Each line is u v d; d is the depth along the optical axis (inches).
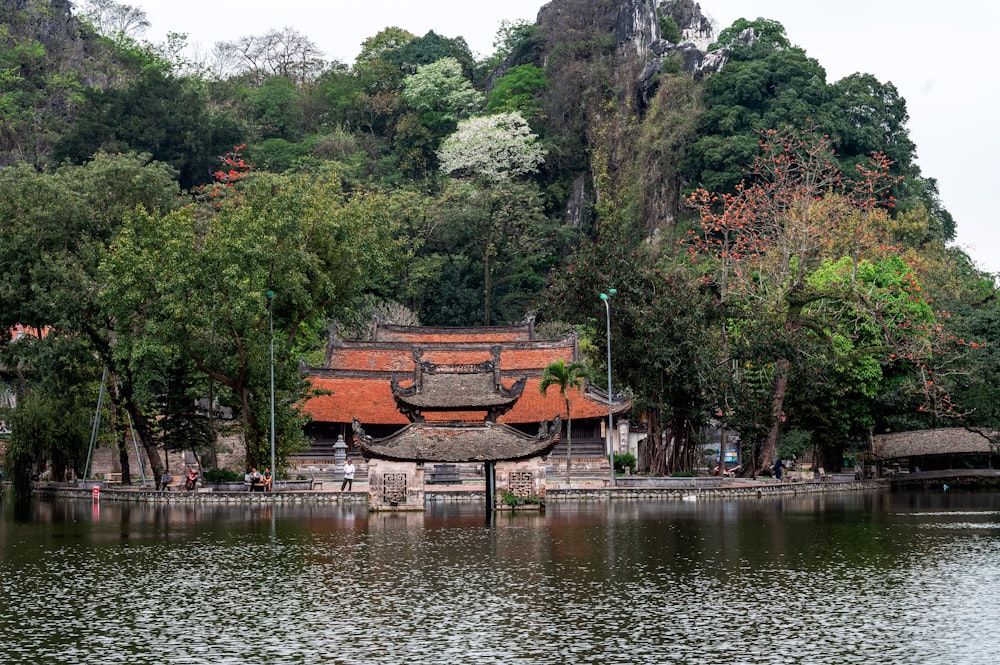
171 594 1895.9
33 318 3725.4
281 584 1974.7
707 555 2278.5
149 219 3410.4
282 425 3636.8
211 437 3678.6
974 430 4325.8
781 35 7568.9
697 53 7352.4
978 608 1763.0
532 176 7593.5
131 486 3924.7
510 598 1845.5
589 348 4714.6
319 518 2974.9
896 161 6624.0
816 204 4709.6
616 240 4237.2
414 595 1872.5
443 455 3073.3
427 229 6648.6
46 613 1754.4
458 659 1478.8
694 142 6697.8
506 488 3157.0
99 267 3373.5
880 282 4259.4
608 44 7854.3
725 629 1631.4
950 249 6348.4
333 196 4082.2
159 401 3599.9
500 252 6737.2
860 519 2982.3
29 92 7864.2
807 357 3875.5
